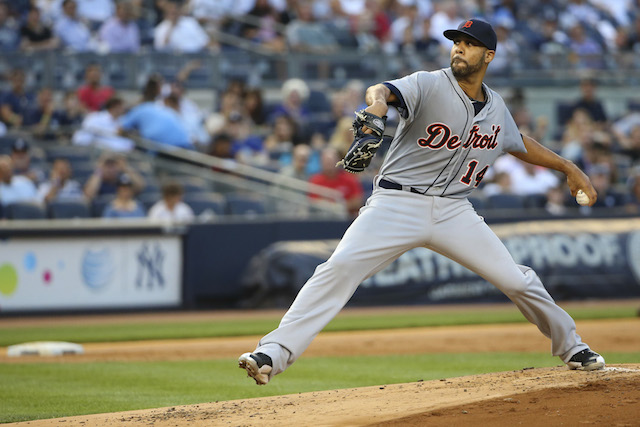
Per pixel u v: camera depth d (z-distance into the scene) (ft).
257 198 159.43
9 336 111.24
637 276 157.58
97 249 143.23
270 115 191.31
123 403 60.18
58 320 134.92
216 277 149.59
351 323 121.08
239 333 111.45
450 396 48.21
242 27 214.69
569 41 242.17
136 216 147.95
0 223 137.90
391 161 49.60
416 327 116.67
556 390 46.88
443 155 48.49
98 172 154.30
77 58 189.88
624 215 164.25
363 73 206.18
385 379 71.26
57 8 202.80
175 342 103.76
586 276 154.71
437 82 47.57
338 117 187.93
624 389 46.78
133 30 199.93
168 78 194.90
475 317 127.95
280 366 46.52
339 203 158.81
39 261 140.05
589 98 208.44
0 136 162.91
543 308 52.16
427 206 48.98
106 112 169.89
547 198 170.30
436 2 237.45
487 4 238.68
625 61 231.71
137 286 145.48
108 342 104.47
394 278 150.10
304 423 42.98
